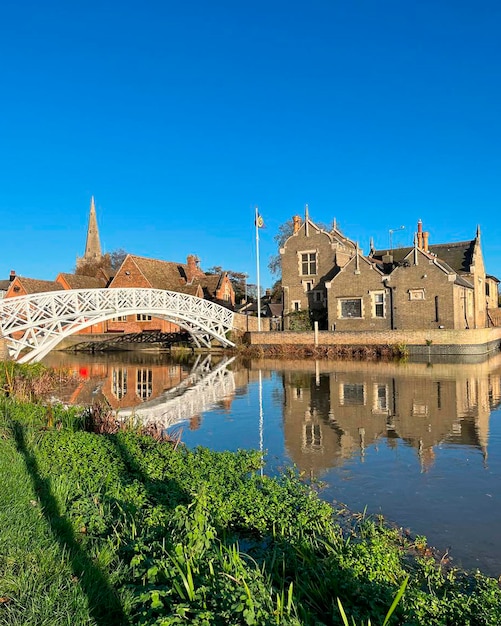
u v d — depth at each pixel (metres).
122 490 6.86
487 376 21.83
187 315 35.47
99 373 26.69
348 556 5.17
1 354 23.11
